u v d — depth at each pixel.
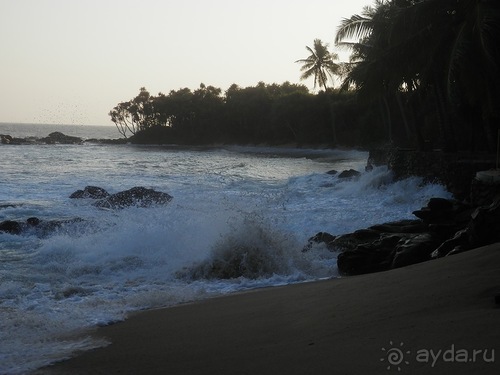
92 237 13.75
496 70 20.72
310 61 74.94
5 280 10.74
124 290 9.88
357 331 5.82
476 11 20.64
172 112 114.50
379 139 63.84
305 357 5.29
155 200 20.53
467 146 30.00
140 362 5.73
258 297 8.55
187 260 11.86
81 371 5.57
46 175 34.84
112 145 105.81
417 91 29.86
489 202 15.77
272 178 34.44
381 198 22.33
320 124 80.75
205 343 6.20
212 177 34.50
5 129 197.50
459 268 7.94
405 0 26.83
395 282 7.82
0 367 5.75
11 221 15.92
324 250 13.10
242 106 98.94
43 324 7.38
